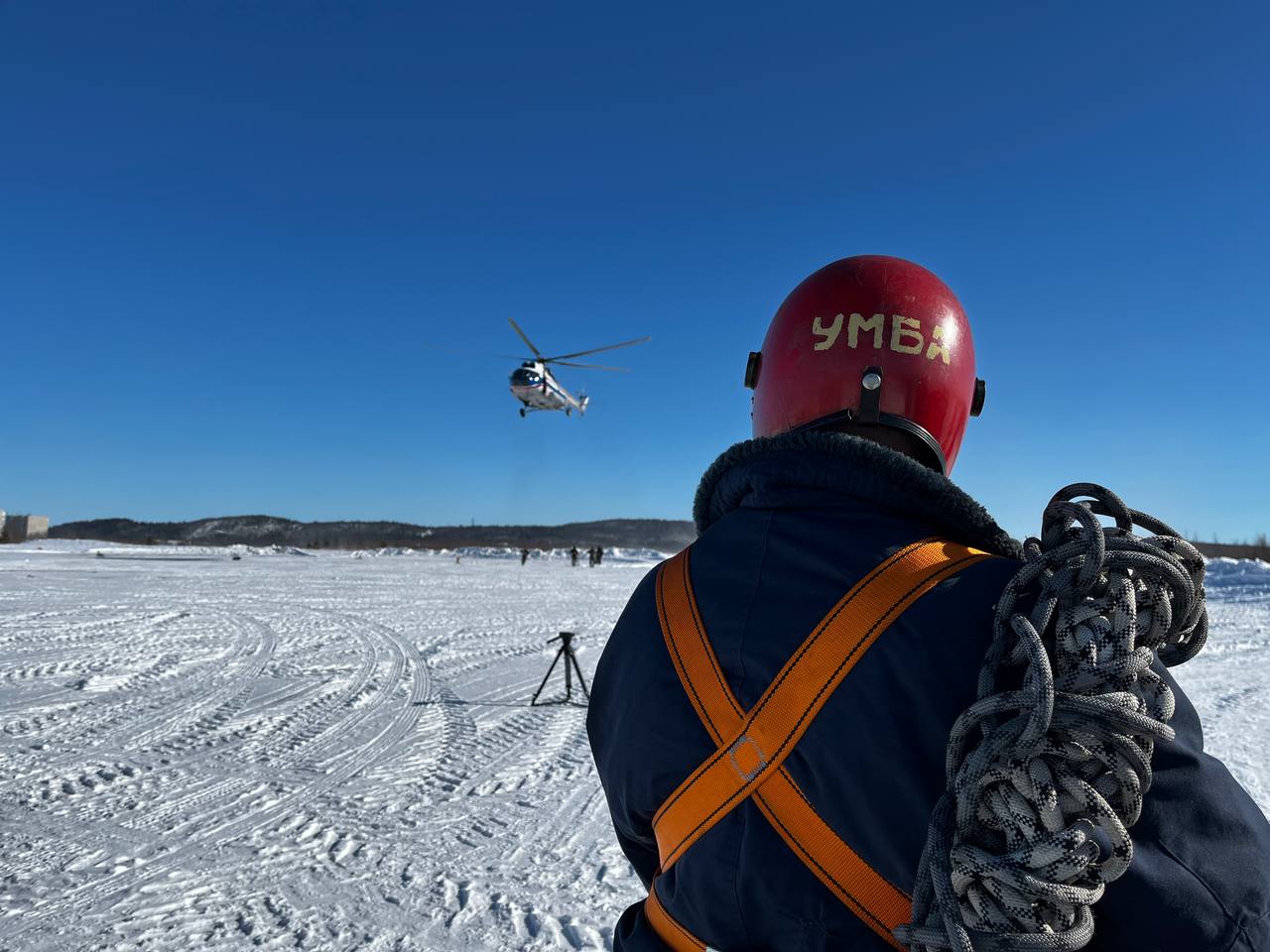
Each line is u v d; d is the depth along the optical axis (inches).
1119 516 33.8
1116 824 28.0
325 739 281.7
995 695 29.5
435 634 546.6
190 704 334.0
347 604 745.6
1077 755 29.0
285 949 145.3
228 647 479.2
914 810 32.0
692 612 40.7
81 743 275.0
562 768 249.1
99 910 158.9
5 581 941.2
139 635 520.1
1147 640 31.7
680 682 39.6
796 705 34.7
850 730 33.2
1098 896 28.1
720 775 36.4
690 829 37.4
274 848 188.5
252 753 264.7
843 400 45.4
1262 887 29.3
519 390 1497.3
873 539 37.2
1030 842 28.3
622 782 43.2
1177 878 28.6
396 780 237.3
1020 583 32.0
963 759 30.7
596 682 48.6
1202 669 392.2
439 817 208.4
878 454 38.8
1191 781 30.4
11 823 202.2
